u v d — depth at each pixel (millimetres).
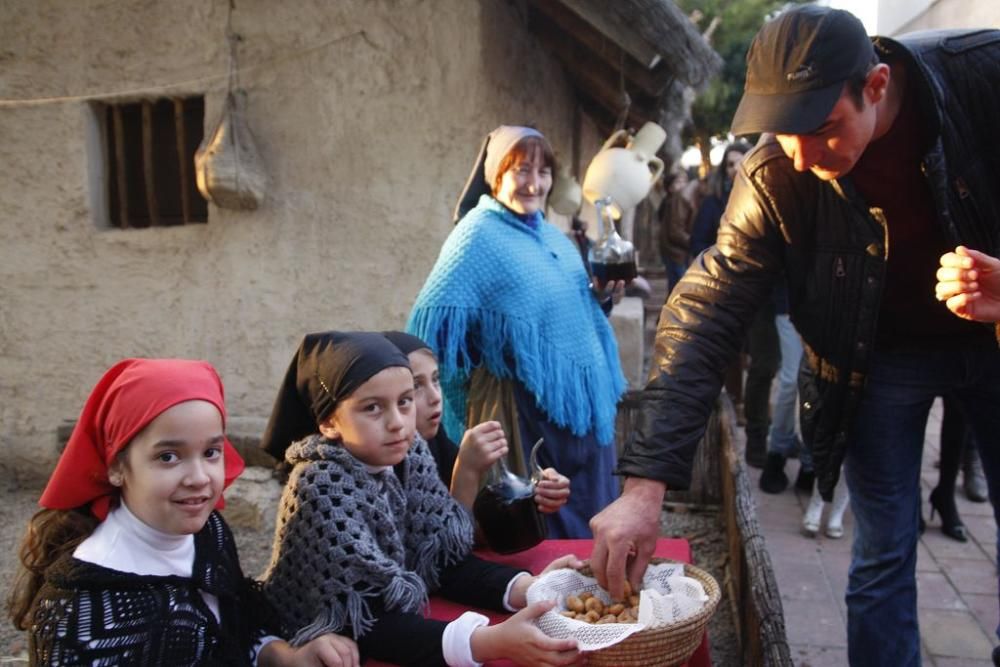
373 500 1738
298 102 4363
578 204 4496
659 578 1799
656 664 1502
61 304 4816
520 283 2863
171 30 4469
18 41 4672
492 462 2211
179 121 4602
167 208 4762
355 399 1719
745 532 2854
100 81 4609
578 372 2971
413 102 4246
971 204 1939
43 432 4918
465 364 2865
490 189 3055
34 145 4746
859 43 1671
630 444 1988
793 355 4746
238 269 4547
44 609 1447
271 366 4570
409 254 4340
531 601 1662
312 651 1581
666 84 4344
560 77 5367
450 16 4156
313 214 4426
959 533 4234
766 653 2008
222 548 1677
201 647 1524
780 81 1675
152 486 1465
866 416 2279
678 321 2115
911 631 2320
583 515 3004
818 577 3889
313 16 4293
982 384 2254
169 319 4680
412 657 1592
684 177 7906
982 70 1910
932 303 2129
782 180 2045
